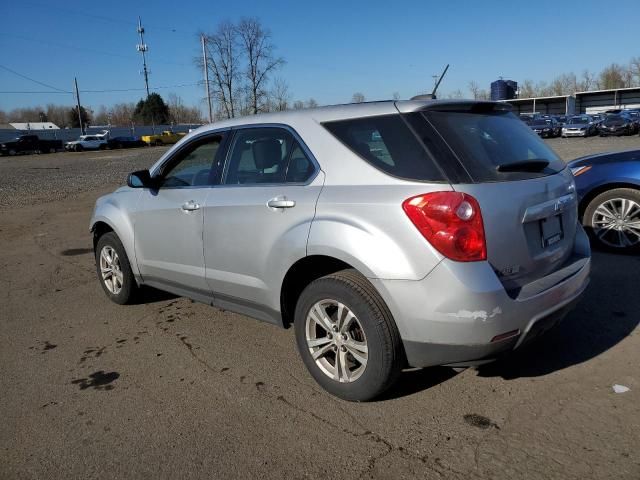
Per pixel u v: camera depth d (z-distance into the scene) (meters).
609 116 38.28
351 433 2.90
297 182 3.34
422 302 2.73
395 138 2.97
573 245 3.53
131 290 5.03
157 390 3.49
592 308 4.43
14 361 4.04
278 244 3.33
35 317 5.01
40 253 7.93
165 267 4.39
